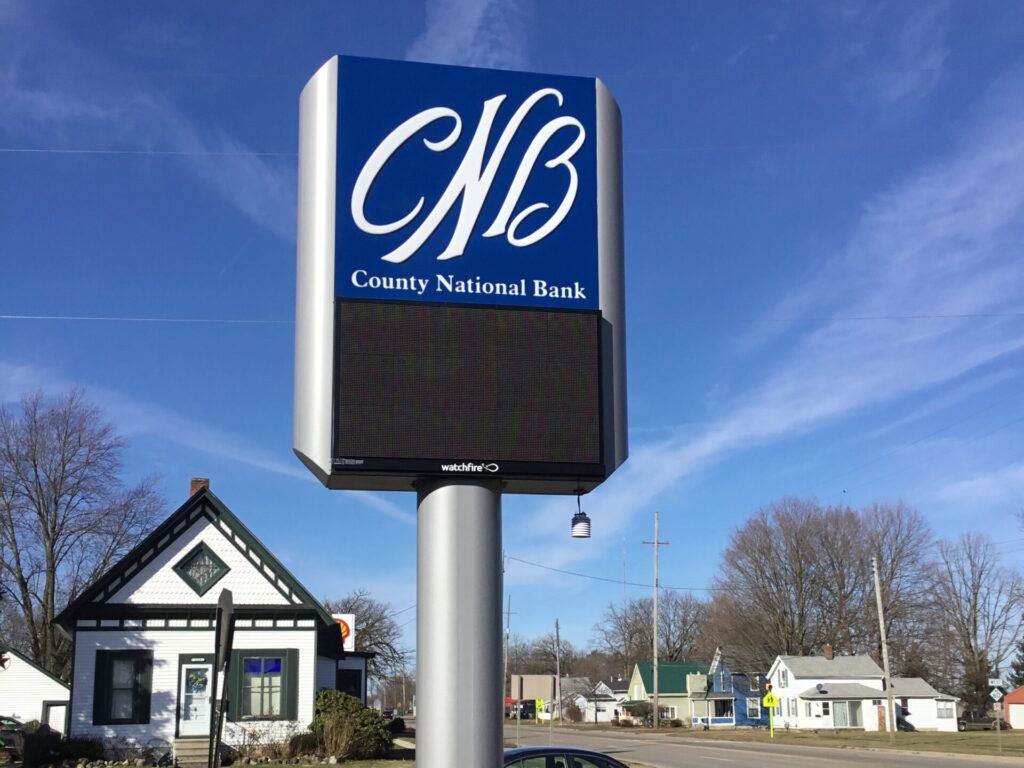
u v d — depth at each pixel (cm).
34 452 4241
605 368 988
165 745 2655
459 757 908
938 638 7525
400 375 923
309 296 948
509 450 930
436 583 930
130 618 2711
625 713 9006
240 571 2789
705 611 9438
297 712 2747
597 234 1013
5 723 3097
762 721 8438
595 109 1045
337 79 990
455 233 977
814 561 7462
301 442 920
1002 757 3744
